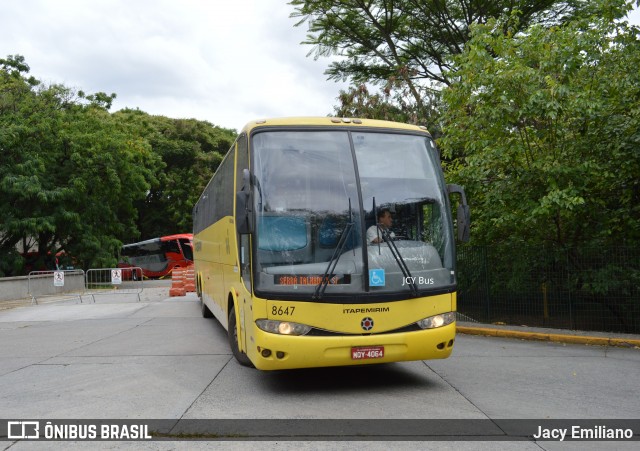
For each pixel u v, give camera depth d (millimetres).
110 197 31438
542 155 11273
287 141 6836
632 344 9742
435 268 6812
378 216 6703
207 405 6207
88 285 24281
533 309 11656
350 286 6379
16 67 32750
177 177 43406
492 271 12227
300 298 6262
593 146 11047
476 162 11359
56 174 29469
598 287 10641
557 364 8344
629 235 11477
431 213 7012
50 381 7445
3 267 27359
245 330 7059
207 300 13094
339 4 20359
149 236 45969
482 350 9562
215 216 11109
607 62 11008
